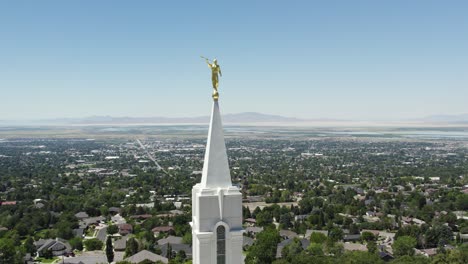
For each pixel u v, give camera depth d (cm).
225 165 5738
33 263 18262
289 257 16288
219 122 5775
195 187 5856
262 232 19575
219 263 5634
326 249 18050
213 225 5597
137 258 17462
